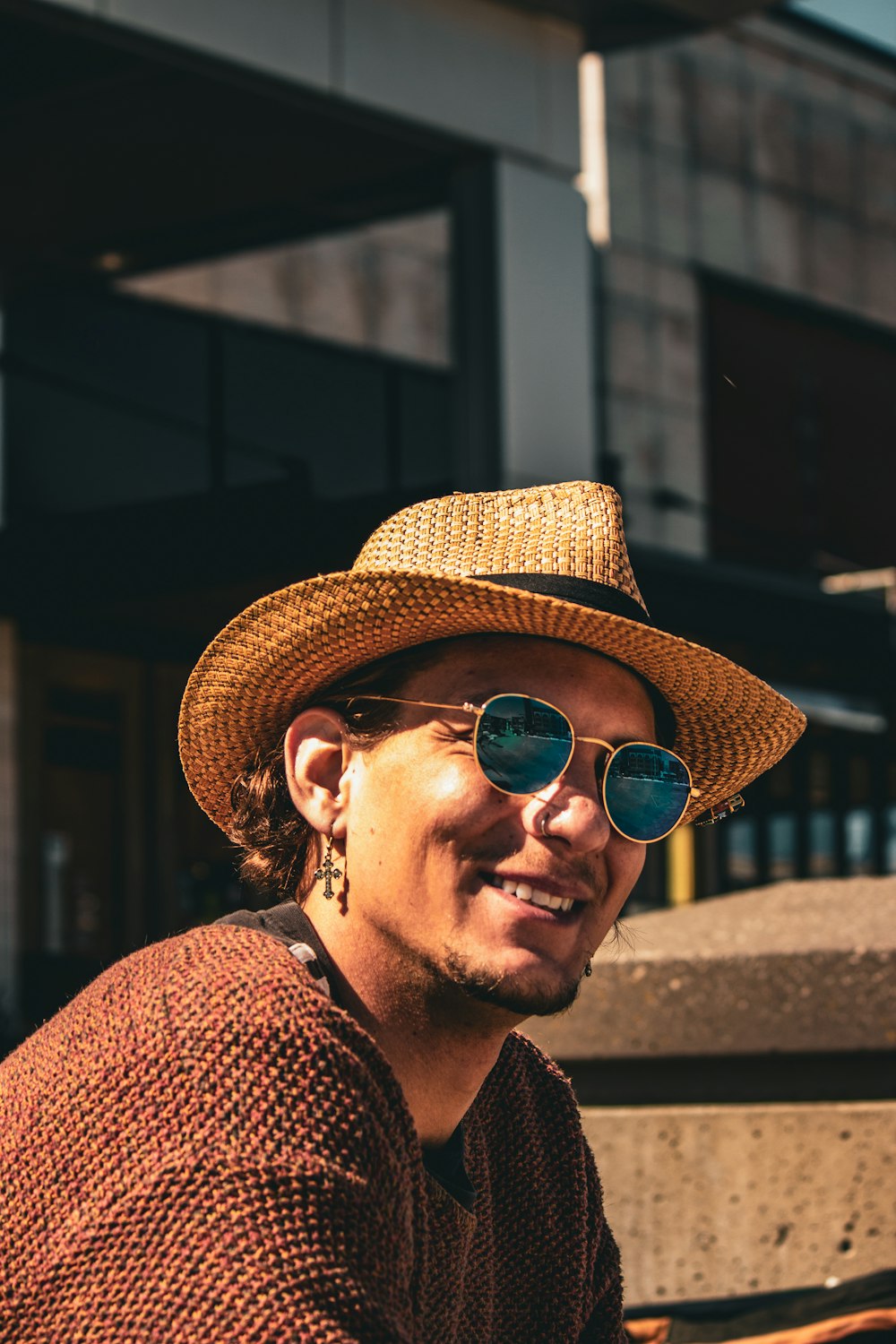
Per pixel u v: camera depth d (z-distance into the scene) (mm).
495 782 1569
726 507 16969
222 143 11172
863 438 18609
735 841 14617
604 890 1634
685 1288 3178
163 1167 1334
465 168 11383
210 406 11484
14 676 12383
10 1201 1387
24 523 11867
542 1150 1899
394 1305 1399
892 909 3416
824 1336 2459
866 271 18719
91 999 1472
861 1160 3141
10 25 9742
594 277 15805
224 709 1788
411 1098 1647
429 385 12383
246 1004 1397
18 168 11609
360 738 1653
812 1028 3141
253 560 10844
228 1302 1286
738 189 17344
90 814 13633
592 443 11727
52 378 11609
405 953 1606
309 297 14992
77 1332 1321
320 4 10523
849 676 15875
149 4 9680
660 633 1606
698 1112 3213
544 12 11586
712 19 11586
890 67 19125
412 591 1580
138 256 12844
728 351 17172
